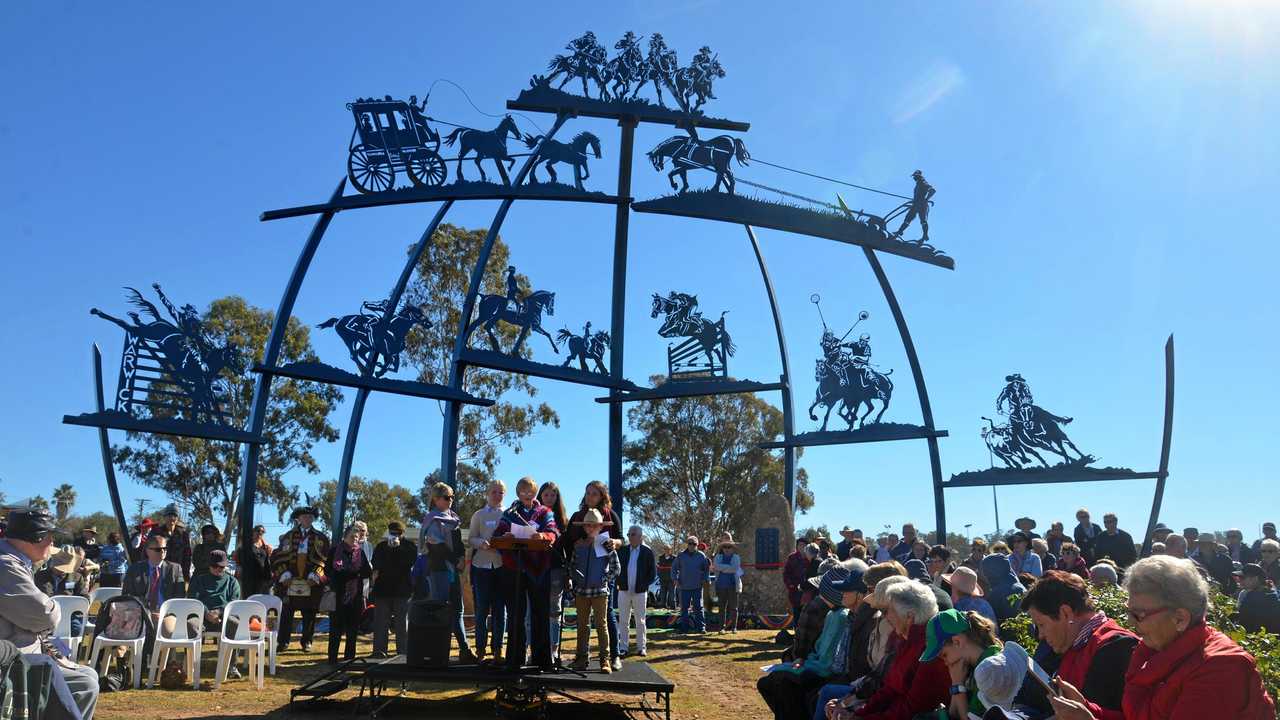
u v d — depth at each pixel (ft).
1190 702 11.73
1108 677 14.53
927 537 80.59
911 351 66.80
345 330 53.98
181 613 33.65
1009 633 26.43
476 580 32.27
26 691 18.49
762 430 158.10
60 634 32.37
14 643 19.08
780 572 66.69
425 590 43.16
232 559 60.95
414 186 55.26
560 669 29.27
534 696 29.01
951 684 17.75
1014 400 67.00
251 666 34.96
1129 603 12.66
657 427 156.87
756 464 156.04
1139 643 13.30
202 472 120.16
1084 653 15.08
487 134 57.41
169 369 51.26
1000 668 15.52
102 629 32.65
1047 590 15.69
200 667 36.73
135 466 119.24
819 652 24.18
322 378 52.65
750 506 154.71
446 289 118.93
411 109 55.62
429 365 118.42
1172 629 12.30
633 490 156.66
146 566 39.83
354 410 55.88
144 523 51.96
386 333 55.26
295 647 48.16
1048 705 15.66
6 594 18.84
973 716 16.39
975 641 17.12
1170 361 66.95
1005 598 31.22
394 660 30.07
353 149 54.39
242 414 121.19
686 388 66.59
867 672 22.33
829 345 69.62
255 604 35.27
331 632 40.47
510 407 122.93
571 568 31.48
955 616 17.40
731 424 156.76
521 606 28.19
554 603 34.50
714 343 67.87
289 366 51.83
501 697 29.01
